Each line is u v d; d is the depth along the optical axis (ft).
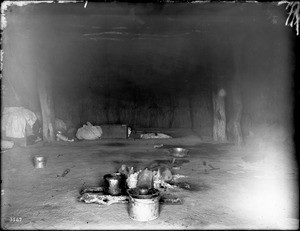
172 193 15.53
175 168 21.04
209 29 30.50
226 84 33.47
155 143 33.65
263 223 11.84
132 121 42.32
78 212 12.88
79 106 41.37
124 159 24.64
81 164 22.63
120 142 34.35
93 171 20.40
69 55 38.50
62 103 40.83
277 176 19.06
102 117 41.73
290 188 16.49
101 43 36.68
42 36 32.01
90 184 17.21
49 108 33.58
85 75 41.06
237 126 31.37
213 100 34.65
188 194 15.40
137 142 34.42
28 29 29.09
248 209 13.37
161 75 42.16
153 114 42.57
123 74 41.98
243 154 26.66
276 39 29.50
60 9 24.23
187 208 13.41
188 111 42.42
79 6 23.61
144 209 11.85
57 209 13.26
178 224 11.66
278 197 14.99
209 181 17.89
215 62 33.63
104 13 25.75
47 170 20.62
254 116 32.17
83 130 36.42
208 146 31.30
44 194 15.37
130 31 32.48
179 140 35.73
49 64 36.06
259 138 29.99
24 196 15.06
